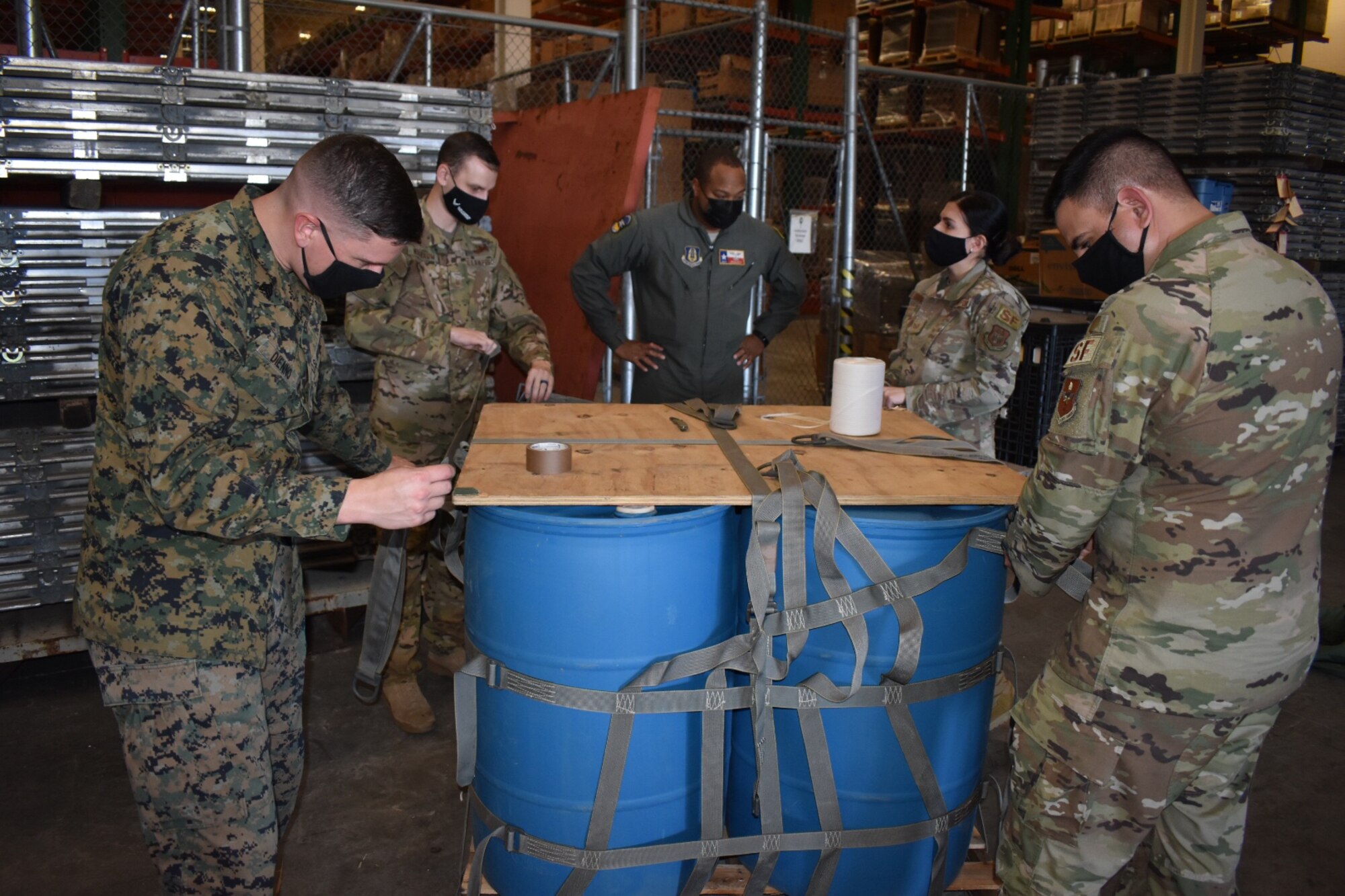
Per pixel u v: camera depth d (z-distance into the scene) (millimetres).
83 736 2893
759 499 1675
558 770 1727
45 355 2871
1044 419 5289
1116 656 1472
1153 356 1377
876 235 9008
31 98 2779
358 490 1501
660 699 1690
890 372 3201
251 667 1650
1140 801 1494
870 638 1732
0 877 2248
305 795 2588
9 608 2994
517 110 7547
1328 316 1441
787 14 7949
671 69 7930
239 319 1535
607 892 1770
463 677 1804
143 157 2920
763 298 5230
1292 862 2416
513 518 1680
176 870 1681
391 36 9297
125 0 6234
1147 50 9320
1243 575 1407
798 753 1796
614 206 4035
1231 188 5250
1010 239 3000
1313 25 8828
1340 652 3533
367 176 1532
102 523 1582
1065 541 1493
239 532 1481
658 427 2281
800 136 8289
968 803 1895
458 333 2748
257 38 6223
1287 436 1386
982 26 8172
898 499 1698
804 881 1846
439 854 2359
